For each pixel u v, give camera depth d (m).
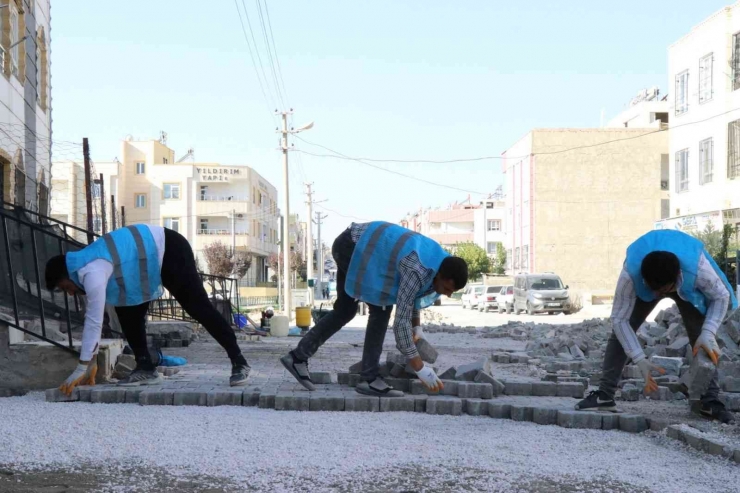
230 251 64.62
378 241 6.18
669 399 6.79
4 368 6.76
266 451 4.56
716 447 4.53
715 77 30.28
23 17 15.16
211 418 5.54
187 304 6.66
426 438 5.00
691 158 32.28
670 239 5.42
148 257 6.42
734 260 27.08
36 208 16.00
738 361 7.77
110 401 6.24
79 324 9.19
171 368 8.11
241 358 6.83
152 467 4.23
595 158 49.12
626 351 5.39
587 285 49.00
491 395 6.35
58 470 4.16
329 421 5.52
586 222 49.16
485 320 29.50
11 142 14.05
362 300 6.23
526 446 4.80
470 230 109.75
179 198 68.56
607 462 4.42
